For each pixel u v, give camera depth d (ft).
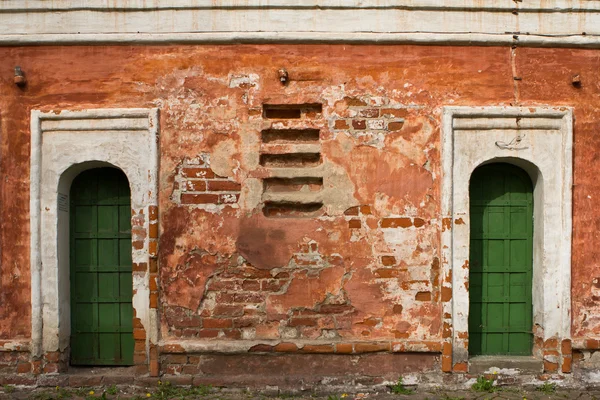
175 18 14.79
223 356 14.70
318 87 14.83
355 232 14.73
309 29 14.80
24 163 14.94
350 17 14.83
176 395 14.24
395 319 14.69
